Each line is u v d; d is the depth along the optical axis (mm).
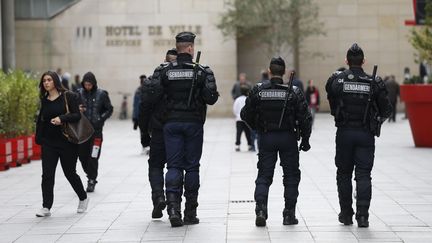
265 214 12664
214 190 17328
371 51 52438
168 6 48219
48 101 14062
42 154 14227
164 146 13438
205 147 29172
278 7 45188
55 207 15312
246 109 12859
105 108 17734
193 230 12578
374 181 18547
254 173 20594
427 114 27125
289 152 12805
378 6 52250
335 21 52438
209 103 12953
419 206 14703
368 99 12383
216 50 48344
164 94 13023
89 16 48219
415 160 23328
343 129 12547
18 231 12852
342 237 11828
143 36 48219
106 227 13031
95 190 17672
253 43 51812
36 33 47938
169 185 12805
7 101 23125
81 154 17219
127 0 48188
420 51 27078
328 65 52625
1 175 21172
